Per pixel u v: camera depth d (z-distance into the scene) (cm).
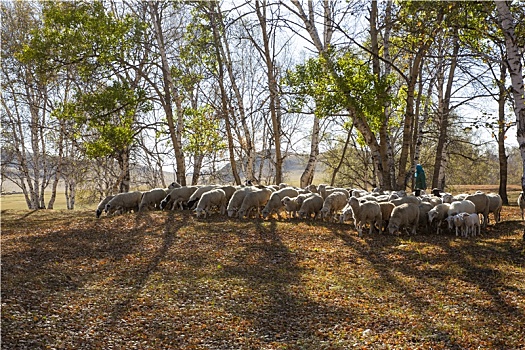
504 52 1841
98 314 847
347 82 1942
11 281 991
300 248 1314
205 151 3144
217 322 829
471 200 1564
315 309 888
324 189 1959
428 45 1794
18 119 3083
